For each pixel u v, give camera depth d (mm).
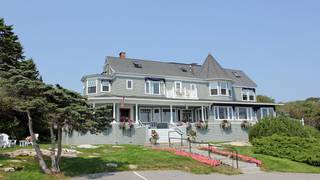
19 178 15594
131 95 41156
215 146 29312
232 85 49438
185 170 19312
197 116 44531
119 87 40875
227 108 44375
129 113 39906
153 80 42938
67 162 19281
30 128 16828
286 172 21531
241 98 50656
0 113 22125
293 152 25812
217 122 40312
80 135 31594
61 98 15984
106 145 28953
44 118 16797
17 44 33938
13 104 16078
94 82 41250
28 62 32562
